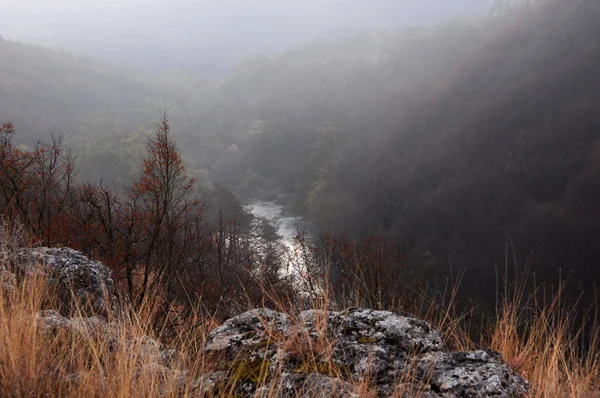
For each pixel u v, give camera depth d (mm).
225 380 1891
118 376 1735
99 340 2031
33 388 1609
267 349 2061
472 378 1794
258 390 1767
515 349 2279
